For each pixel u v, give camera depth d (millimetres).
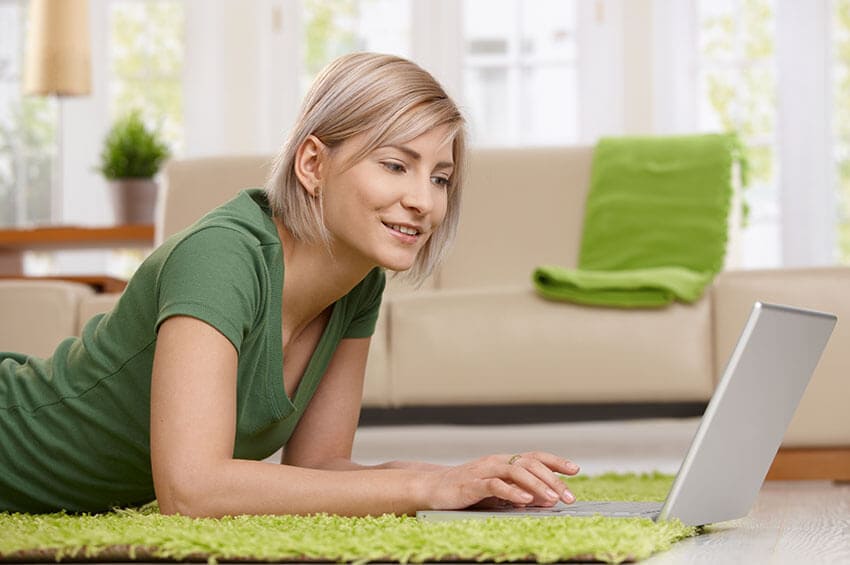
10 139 8305
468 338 4402
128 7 8164
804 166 7570
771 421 2098
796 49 7574
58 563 1771
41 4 6738
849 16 7559
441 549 1698
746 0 7641
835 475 4082
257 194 2254
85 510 2367
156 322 2078
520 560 1716
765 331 1902
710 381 4316
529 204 5492
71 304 4434
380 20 7980
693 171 5375
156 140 6785
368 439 6602
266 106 8055
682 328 4320
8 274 6402
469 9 7832
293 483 2000
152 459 2008
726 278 4305
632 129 7684
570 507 2105
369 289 2477
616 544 1718
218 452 1986
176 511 1979
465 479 2006
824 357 4090
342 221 2135
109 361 2211
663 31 7648
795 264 7570
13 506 2348
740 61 7645
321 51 8047
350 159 2105
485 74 7816
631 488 3422
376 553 1684
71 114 8148
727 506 2109
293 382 2352
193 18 8117
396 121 2080
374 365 4438
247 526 1881
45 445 2266
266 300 2121
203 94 8117
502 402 4410
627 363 4336
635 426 6691
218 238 2074
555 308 4387
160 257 2139
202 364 1987
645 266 5262
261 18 8047
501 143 7785
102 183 8133
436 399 4426
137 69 8164
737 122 7645
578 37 7719
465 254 5453
